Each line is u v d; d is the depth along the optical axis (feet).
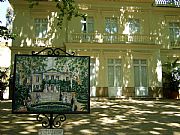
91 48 77.20
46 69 16.11
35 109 15.58
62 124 30.14
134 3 84.64
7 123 30.73
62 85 16.01
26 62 16.05
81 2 81.56
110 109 46.06
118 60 79.41
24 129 27.04
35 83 15.89
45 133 15.28
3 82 73.36
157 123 31.40
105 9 83.35
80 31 80.38
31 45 80.12
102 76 77.71
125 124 30.58
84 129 27.27
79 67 16.29
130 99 71.20
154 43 80.79
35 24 81.87
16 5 81.25
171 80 79.05
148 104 55.83
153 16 86.58
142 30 84.69
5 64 119.55
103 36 78.69
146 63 80.64
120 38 79.46
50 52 17.11
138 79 79.77
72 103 15.84
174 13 88.28
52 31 81.66
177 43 86.99
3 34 46.91
